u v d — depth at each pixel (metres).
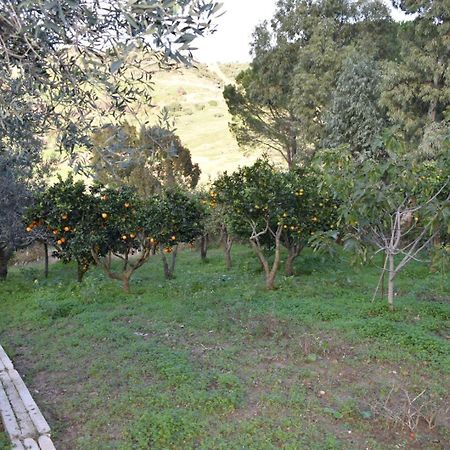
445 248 6.19
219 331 6.14
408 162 6.00
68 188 7.79
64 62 2.29
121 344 5.77
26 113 2.67
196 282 8.80
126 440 3.71
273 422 3.94
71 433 3.90
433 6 12.96
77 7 1.90
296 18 18.80
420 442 3.69
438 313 6.62
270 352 5.42
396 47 18.52
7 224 8.19
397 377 4.79
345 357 5.25
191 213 8.31
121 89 2.63
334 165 6.00
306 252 11.77
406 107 13.90
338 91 15.40
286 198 7.88
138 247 8.51
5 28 2.20
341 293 7.88
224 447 3.58
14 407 4.15
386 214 6.44
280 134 20.50
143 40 1.97
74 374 5.00
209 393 4.38
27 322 6.88
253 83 19.67
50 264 12.83
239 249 13.75
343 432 3.82
